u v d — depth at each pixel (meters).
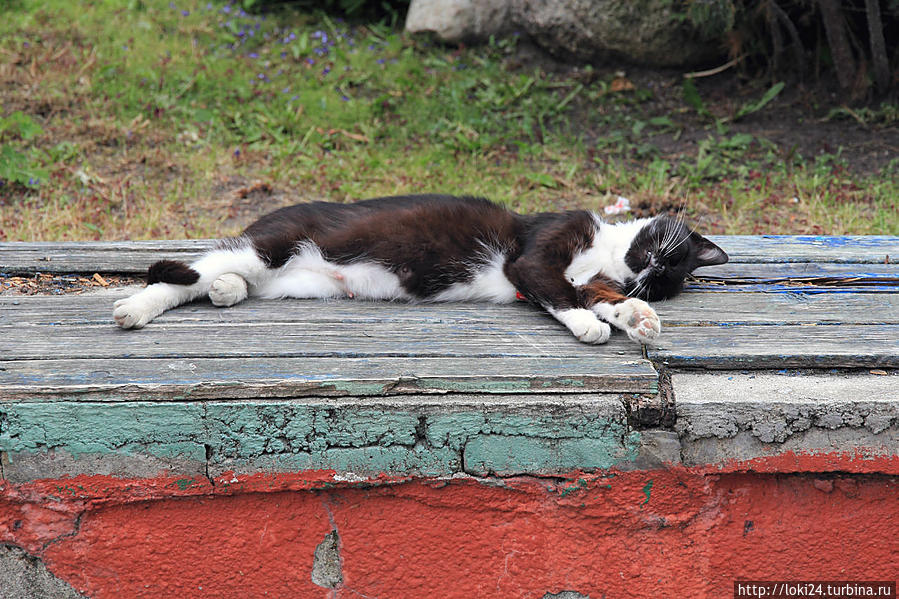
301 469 2.40
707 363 2.55
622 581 2.53
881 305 2.99
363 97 6.61
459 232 3.10
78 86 6.39
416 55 7.10
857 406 2.34
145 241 3.55
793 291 3.15
